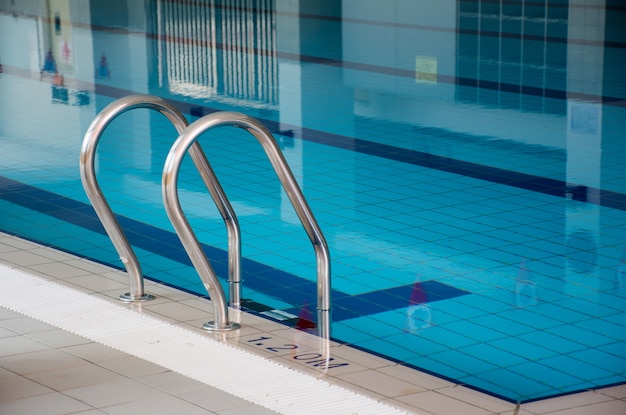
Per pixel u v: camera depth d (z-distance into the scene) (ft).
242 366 9.53
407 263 13.56
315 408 8.55
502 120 22.72
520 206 16.20
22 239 14.20
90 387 8.91
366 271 13.24
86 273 12.50
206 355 9.80
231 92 26.00
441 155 19.60
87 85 26.84
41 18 40.06
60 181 17.83
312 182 17.69
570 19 39.55
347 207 16.20
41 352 9.76
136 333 10.36
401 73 28.66
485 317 11.56
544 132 21.50
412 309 11.80
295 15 41.22
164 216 15.87
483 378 9.76
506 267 13.37
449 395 8.97
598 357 10.36
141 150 20.06
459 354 10.41
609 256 13.78
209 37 35.32
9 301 11.33
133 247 14.26
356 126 22.16
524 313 11.69
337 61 30.63
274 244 14.39
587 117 22.95
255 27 37.83
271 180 17.84
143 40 34.58
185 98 25.23
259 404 8.60
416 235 14.75
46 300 11.38
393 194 16.93
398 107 24.16
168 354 9.78
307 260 13.69
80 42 34.06
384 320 11.39
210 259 13.75
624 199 16.55
